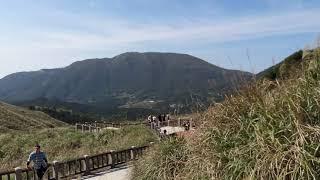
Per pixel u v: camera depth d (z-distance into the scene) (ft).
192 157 24.09
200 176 22.45
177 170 31.76
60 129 172.04
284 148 16.76
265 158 17.03
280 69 21.16
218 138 21.08
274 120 17.70
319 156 16.19
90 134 149.07
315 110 17.35
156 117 138.51
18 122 245.65
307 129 16.65
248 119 19.44
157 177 33.53
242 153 18.48
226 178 19.29
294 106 17.42
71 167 78.23
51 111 403.54
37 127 250.98
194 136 24.91
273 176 16.70
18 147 143.02
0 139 153.48
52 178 68.74
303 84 18.15
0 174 58.59
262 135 17.61
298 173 16.12
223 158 19.99
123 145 119.03
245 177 18.01
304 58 20.02
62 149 137.28
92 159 78.23
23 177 72.49
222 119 21.34
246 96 20.56
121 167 80.18
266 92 20.12
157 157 35.01
